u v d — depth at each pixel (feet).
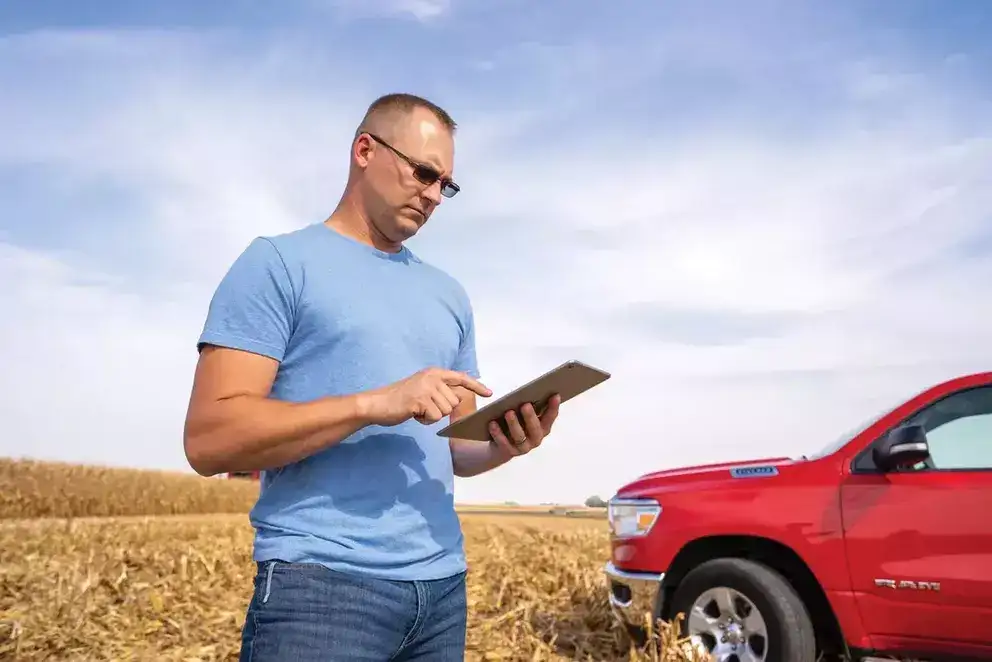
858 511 14.17
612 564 17.60
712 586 15.05
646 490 17.11
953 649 13.03
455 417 6.95
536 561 26.81
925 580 13.24
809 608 14.93
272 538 5.37
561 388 5.85
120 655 16.87
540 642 17.42
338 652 5.13
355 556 5.30
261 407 5.01
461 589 6.14
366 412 5.07
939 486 13.61
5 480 61.00
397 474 5.68
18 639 17.01
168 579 23.48
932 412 14.35
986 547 12.85
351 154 6.37
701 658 14.29
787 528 14.74
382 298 5.95
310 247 5.80
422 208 6.17
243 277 5.47
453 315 6.64
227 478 77.15
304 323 5.58
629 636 16.97
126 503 64.18
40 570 24.31
